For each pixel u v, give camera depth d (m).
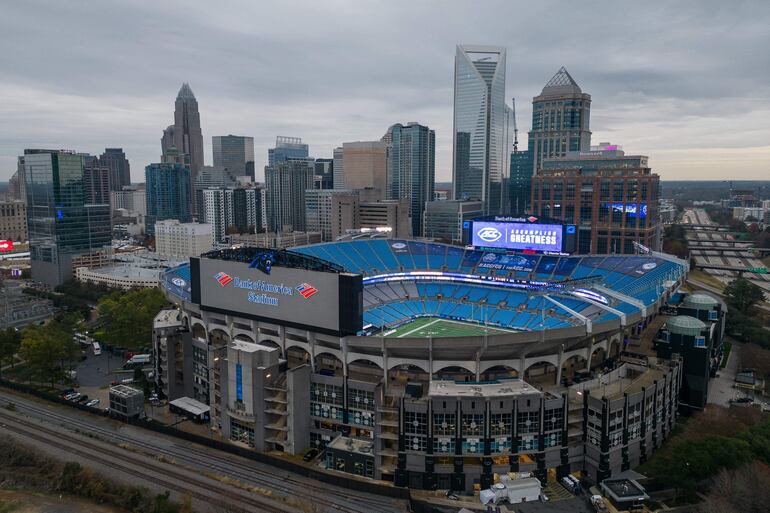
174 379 164.75
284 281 141.62
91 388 179.62
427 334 167.62
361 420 129.75
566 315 173.88
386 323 178.75
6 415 156.38
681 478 111.75
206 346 154.62
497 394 118.75
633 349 158.75
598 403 120.31
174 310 197.50
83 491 117.44
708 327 156.62
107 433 145.50
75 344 197.50
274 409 133.25
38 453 132.88
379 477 122.75
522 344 130.88
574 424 127.88
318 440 135.50
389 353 133.62
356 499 114.81
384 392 129.12
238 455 133.00
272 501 112.69
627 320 140.62
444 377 136.25
